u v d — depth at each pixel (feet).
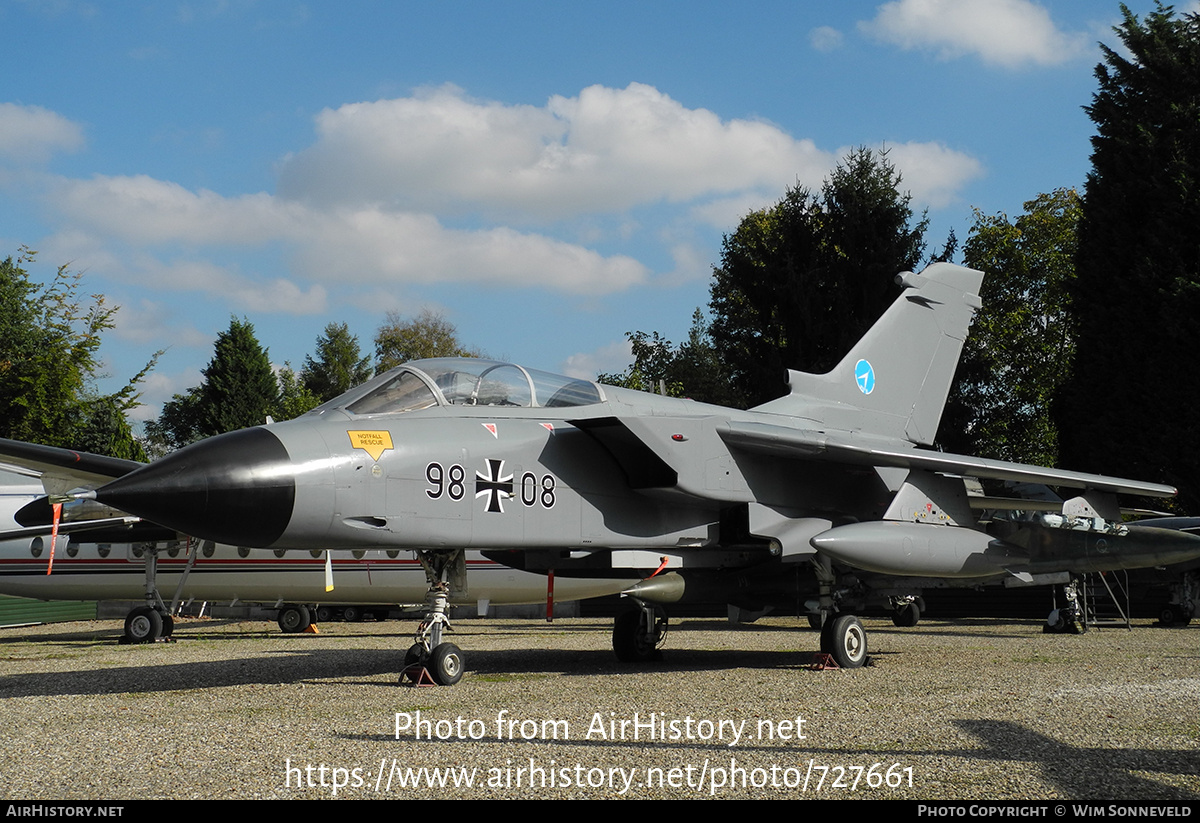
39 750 17.46
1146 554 39.09
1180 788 13.94
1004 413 105.50
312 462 23.67
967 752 16.53
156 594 49.80
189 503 21.91
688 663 34.14
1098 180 74.28
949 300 42.45
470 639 50.24
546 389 30.12
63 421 103.45
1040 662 32.86
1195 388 65.21
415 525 25.14
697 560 33.55
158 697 25.11
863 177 86.48
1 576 52.44
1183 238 67.05
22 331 103.14
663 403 32.96
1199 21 71.61
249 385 153.79
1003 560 33.83
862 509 35.17
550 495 28.04
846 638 31.30
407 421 26.35
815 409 37.04
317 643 47.42
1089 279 72.28
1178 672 29.07
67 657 39.81
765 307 88.33
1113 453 68.13
